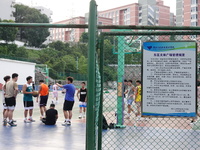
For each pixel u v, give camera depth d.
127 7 116.94
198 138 7.31
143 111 3.42
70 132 8.48
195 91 3.32
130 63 6.69
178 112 3.35
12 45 56.19
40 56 61.00
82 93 11.84
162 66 3.38
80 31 120.81
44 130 8.80
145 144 6.41
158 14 115.12
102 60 3.67
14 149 6.30
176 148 6.22
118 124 8.60
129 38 8.44
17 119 11.41
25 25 3.58
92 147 3.28
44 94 10.97
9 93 9.52
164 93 3.38
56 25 3.54
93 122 3.28
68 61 62.88
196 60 3.32
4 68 40.41
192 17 92.62
